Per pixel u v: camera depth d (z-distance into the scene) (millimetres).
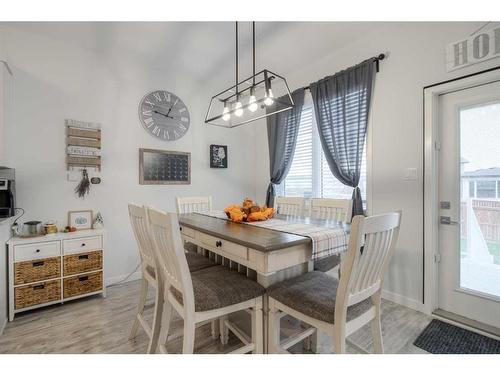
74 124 2662
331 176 3146
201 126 3611
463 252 2092
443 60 2074
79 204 2707
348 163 2721
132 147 3041
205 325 2033
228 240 1488
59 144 2604
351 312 1249
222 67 3221
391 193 2410
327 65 2982
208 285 1430
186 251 2396
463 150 2080
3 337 1879
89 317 2162
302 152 3484
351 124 2684
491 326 1937
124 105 2986
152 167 3158
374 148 2533
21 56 2422
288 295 1350
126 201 2994
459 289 2096
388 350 1698
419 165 2217
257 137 4133
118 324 2053
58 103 2600
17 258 2145
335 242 1569
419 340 1809
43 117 2521
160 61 3061
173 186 3352
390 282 2430
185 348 1238
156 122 3209
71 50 2676
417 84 2223
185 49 2799
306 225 1846
